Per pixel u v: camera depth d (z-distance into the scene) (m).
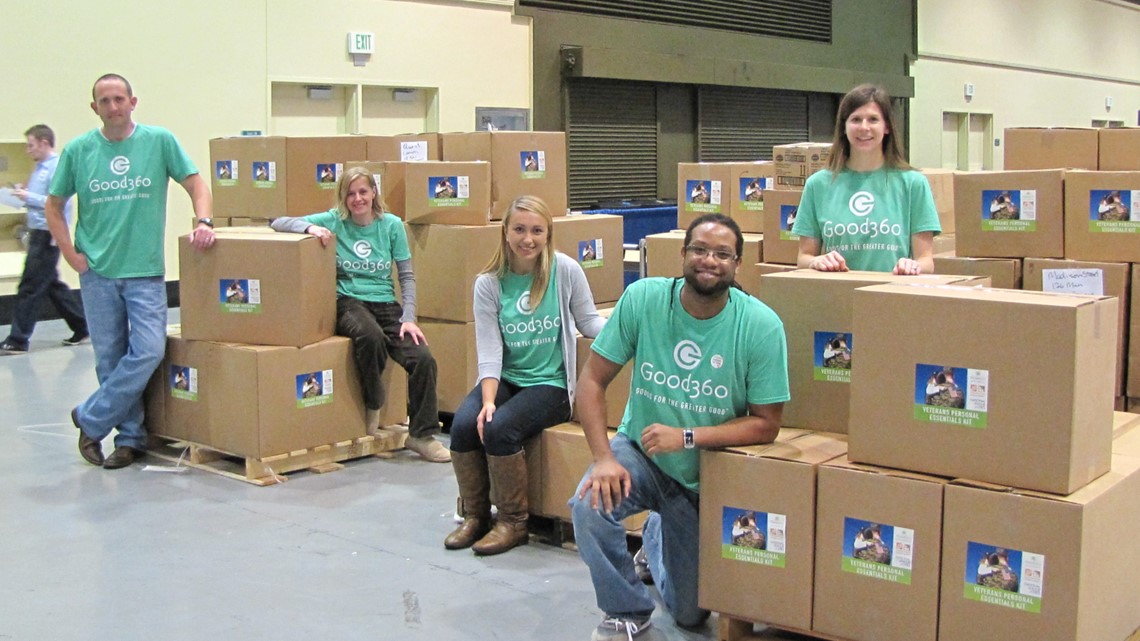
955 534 2.27
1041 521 2.17
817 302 2.71
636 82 11.09
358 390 4.38
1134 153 3.66
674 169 11.68
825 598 2.45
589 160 10.69
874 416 2.41
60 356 6.65
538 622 2.84
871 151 3.03
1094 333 2.22
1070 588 2.14
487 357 3.41
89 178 4.14
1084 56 19.33
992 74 16.89
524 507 3.40
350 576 3.16
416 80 9.26
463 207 4.68
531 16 10.03
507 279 3.44
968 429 2.29
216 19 8.11
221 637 2.75
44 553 3.35
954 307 2.29
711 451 2.58
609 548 2.67
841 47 13.73
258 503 3.85
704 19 11.80
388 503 3.85
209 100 8.13
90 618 2.87
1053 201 3.43
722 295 2.61
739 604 2.58
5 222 7.57
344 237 4.44
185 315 4.27
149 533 3.53
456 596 3.01
